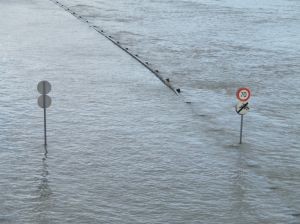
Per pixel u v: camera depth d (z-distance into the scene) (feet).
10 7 155.63
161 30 121.60
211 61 87.92
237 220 34.88
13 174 41.09
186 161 44.88
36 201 36.60
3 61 81.51
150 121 55.31
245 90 48.52
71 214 34.91
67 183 39.75
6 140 48.65
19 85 67.82
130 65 82.53
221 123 55.52
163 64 83.92
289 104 63.98
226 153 47.01
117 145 48.16
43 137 49.70
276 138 51.62
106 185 39.65
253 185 40.52
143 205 36.55
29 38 103.24
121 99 63.16
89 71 77.10
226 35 117.91
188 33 118.83
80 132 51.42
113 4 179.01
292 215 35.83
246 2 203.41
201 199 37.78
